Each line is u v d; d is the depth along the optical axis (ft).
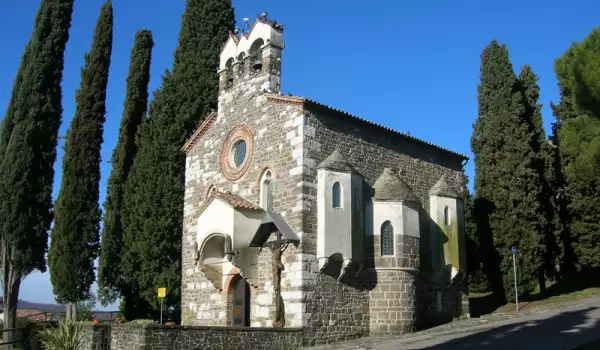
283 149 82.12
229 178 92.17
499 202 108.99
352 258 79.51
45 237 97.04
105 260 112.78
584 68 62.80
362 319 80.84
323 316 76.18
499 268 108.68
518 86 116.67
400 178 92.12
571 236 117.70
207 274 88.02
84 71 106.32
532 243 105.91
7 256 94.07
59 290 94.68
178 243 108.78
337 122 84.33
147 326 62.23
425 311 89.20
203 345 65.21
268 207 84.53
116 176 119.65
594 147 61.77
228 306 87.25
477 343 64.44
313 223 78.02
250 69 92.68
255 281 81.82
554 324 73.87
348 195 80.48
